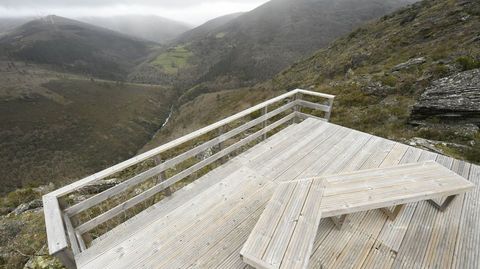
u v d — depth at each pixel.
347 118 8.05
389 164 3.16
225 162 3.55
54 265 3.27
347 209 1.89
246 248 1.58
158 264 1.91
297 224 1.75
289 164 3.19
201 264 1.89
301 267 1.46
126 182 2.26
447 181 2.21
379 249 1.97
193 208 2.45
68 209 1.95
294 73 33.44
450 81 6.57
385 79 10.21
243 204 2.48
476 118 5.14
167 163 2.57
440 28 16.94
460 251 1.96
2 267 3.62
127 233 2.21
